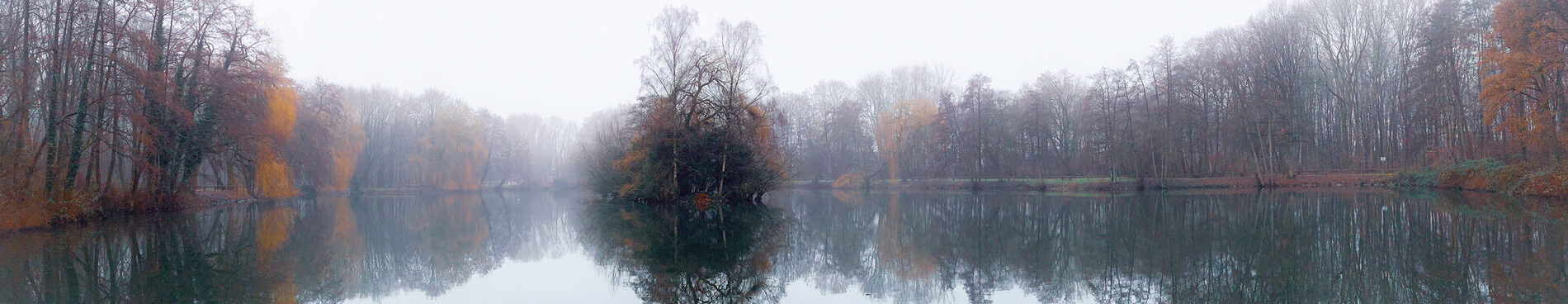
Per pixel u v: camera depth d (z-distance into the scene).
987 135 53.41
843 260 15.10
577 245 18.02
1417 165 39.62
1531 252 13.52
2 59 20.17
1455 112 36.47
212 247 17.86
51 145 20.95
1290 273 12.41
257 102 28.03
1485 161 31.95
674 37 30.91
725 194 32.12
